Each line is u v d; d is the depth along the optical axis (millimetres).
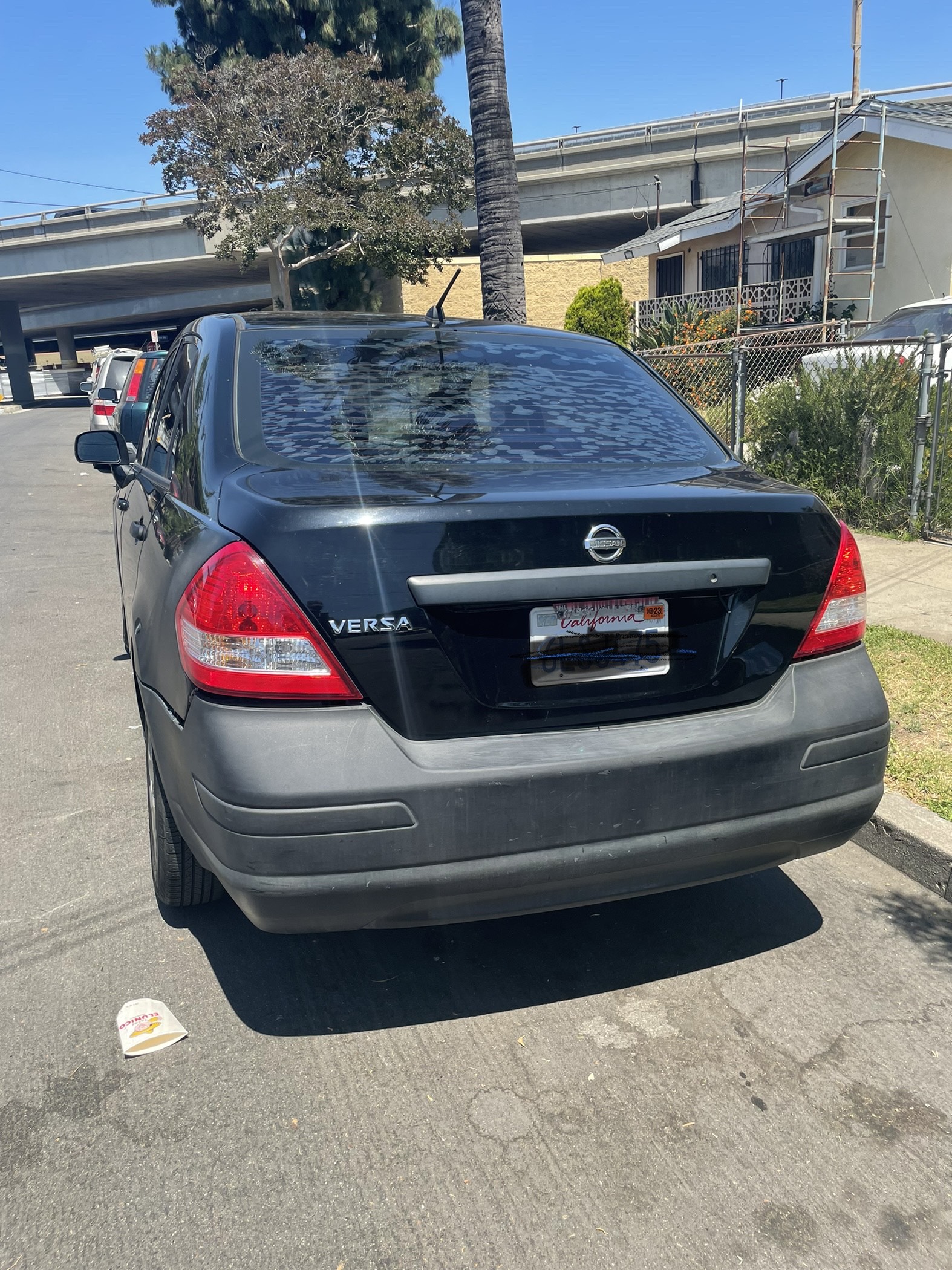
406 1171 2164
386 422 2838
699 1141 2250
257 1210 2061
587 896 2406
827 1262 1945
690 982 2842
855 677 2654
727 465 2980
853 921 3148
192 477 2721
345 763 2164
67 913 3180
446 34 41344
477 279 36406
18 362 54312
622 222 36156
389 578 2193
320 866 2178
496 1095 2396
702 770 2395
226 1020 2666
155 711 2637
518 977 2873
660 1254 1961
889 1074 2461
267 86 26453
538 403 3100
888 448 8297
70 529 10734
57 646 6215
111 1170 2162
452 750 2256
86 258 41875
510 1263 1941
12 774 4289
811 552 2592
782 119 32594
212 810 2223
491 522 2236
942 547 7770
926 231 17172
